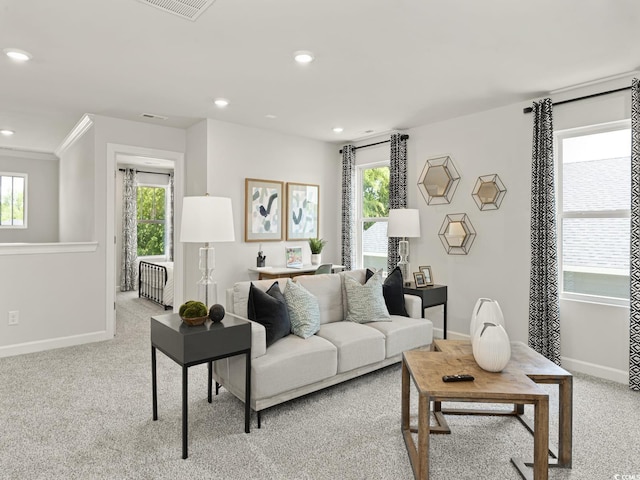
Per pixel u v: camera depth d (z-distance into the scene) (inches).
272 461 85.2
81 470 81.4
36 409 108.1
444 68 124.3
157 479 78.7
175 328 91.6
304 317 120.7
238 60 118.3
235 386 106.2
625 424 103.0
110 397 116.0
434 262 186.5
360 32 101.4
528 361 94.4
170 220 331.6
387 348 131.4
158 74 129.3
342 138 220.1
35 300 160.2
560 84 137.9
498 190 161.9
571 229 147.3
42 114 175.5
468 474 82.0
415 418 105.8
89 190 183.8
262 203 201.9
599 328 137.3
